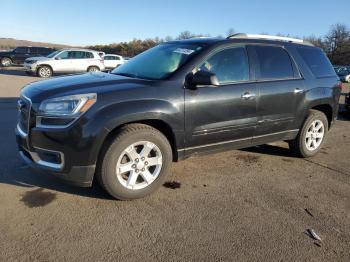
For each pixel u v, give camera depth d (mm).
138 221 3729
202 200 4289
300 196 4574
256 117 5051
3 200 3992
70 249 3201
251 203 4285
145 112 4016
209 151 4766
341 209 4281
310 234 3672
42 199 4062
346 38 65750
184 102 4309
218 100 4586
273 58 5371
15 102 10969
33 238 3330
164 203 4156
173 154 4500
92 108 3803
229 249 3340
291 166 5688
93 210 3893
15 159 5262
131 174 4102
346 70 36250
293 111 5547
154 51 5246
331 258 3301
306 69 5777
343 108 13281
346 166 5879
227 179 4977
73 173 3838
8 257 3045
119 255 3162
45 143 3828
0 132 6871
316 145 6152
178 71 4422
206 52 4633
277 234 3639
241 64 4957
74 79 4445
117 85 4105
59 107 3789
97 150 3836
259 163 5719
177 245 3355
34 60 22391
